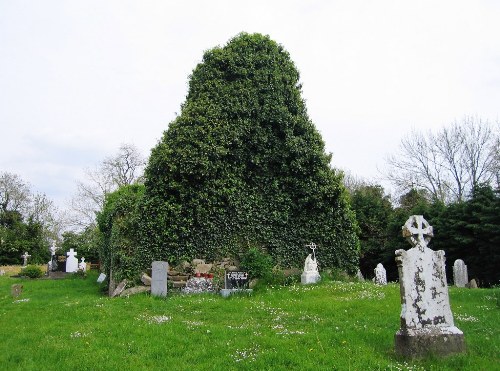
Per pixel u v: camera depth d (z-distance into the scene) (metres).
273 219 23.59
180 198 22.27
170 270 21.39
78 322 12.82
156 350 9.25
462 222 31.80
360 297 16.14
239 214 23.12
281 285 20.59
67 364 8.46
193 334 10.65
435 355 8.21
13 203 66.12
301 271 23.09
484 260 30.81
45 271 44.75
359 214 40.25
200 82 24.77
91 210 56.31
